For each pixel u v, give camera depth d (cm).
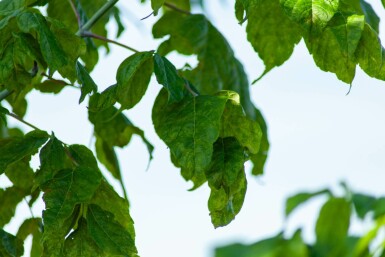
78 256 132
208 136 130
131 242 132
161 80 132
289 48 145
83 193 132
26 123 139
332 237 135
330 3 127
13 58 133
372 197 138
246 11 129
